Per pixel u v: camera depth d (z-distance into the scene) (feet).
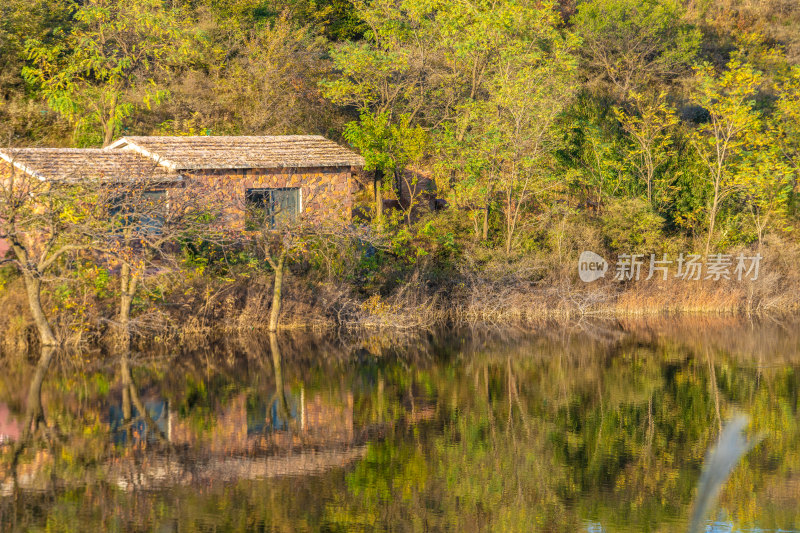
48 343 109.50
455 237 151.94
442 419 81.25
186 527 52.85
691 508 58.59
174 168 124.47
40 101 167.84
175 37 168.35
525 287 149.79
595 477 65.41
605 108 181.47
